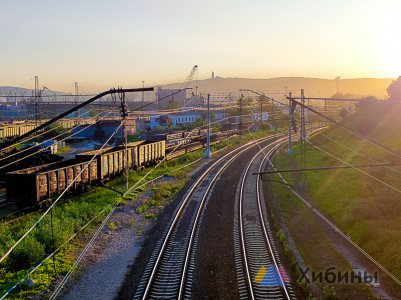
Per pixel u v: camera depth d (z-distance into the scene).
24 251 15.66
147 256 16.42
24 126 74.25
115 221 21.75
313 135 69.31
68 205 24.50
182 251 16.91
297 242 18.69
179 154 50.94
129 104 175.88
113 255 17.02
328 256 16.69
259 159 49.28
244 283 13.70
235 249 17.20
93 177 29.48
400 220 19.44
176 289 13.35
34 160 37.09
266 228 20.47
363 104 68.44
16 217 22.52
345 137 53.75
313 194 28.27
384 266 15.06
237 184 33.06
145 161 40.56
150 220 22.67
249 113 103.62
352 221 20.52
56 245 17.00
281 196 28.69
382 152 37.88
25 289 13.39
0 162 37.03
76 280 14.37
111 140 77.19
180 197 27.92
